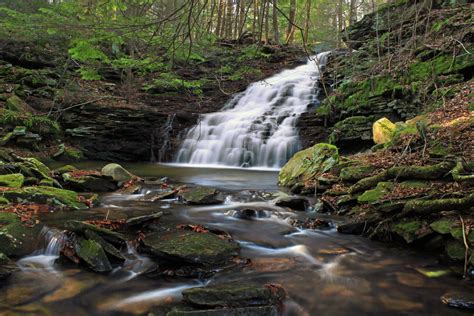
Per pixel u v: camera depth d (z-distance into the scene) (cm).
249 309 377
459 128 794
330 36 2561
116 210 732
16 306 394
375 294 441
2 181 768
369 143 1252
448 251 534
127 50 1741
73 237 527
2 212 606
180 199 847
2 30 1555
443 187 616
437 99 1134
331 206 766
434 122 933
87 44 764
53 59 1789
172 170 1380
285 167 1091
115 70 1894
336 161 935
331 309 407
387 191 672
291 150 1477
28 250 525
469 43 1216
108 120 1614
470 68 1171
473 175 586
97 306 401
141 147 1639
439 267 513
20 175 818
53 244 532
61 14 1184
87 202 771
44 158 1397
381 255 562
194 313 360
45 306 396
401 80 1290
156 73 2027
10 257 505
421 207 577
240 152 1564
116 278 464
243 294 396
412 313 399
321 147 1025
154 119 1681
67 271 479
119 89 1925
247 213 742
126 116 1638
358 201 707
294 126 1541
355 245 603
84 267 489
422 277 486
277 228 676
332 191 818
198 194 845
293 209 790
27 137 1406
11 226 554
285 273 495
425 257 550
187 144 1673
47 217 637
